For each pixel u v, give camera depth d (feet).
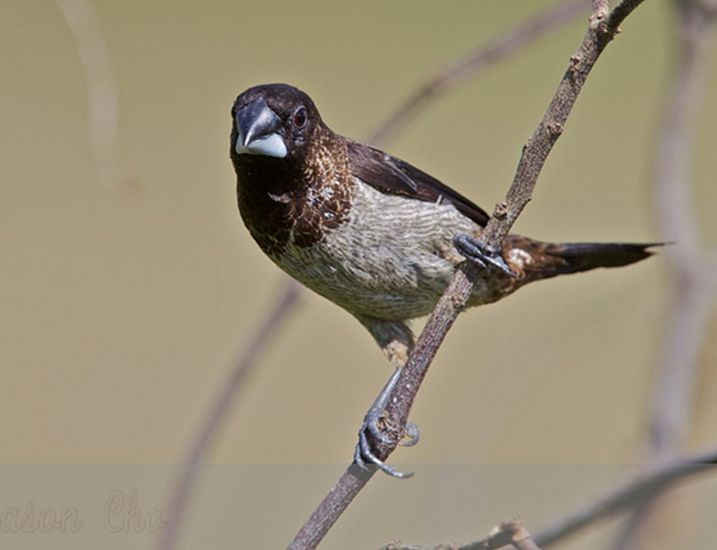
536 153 20.66
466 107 55.57
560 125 20.36
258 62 58.44
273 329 27.94
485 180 52.85
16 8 59.47
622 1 19.15
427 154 53.67
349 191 26.22
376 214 26.40
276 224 26.30
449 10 61.11
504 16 60.23
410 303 27.66
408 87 56.54
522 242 29.19
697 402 29.81
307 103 25.79
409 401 22.53
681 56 29.40
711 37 29.30
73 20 30.07
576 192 52.31
